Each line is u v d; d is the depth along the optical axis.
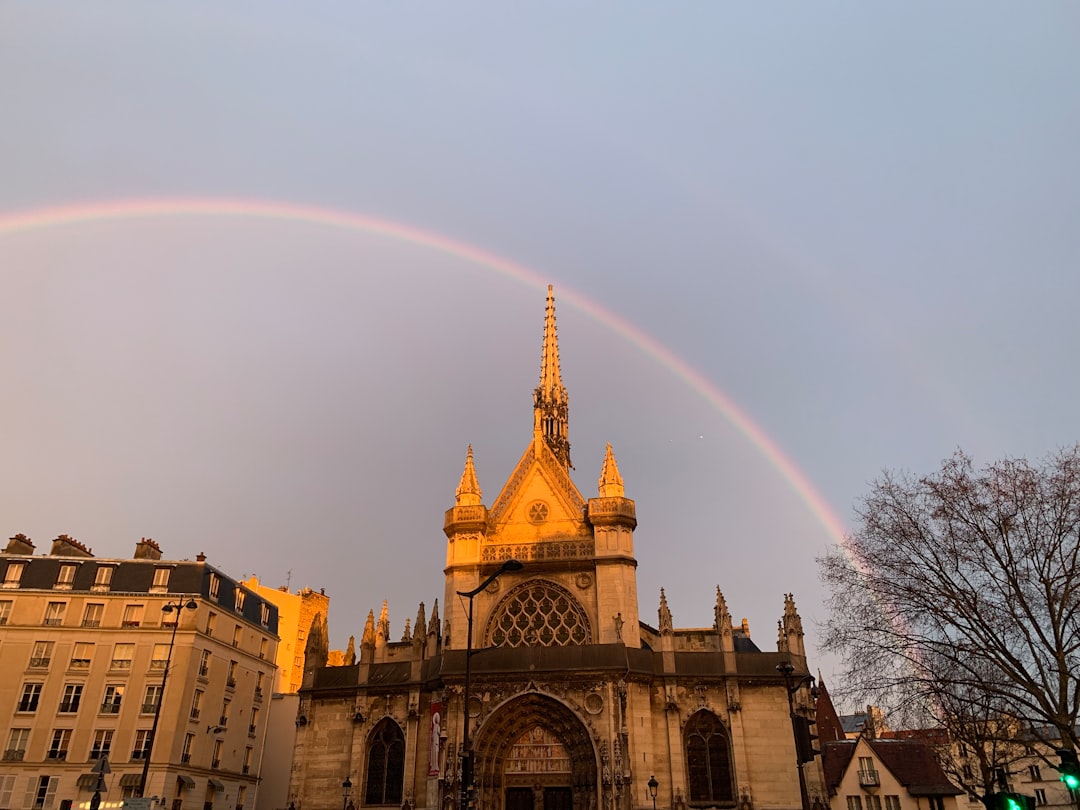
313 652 66.31
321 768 62.31
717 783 56.53
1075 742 35.19
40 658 68.19
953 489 40.69
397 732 61.62
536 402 96.19
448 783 54.53
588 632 60.72
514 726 57.62
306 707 64.56
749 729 58.00
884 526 42.12
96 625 69.94
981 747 50.62
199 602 72.75
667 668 59.34
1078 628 37.53
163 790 65.06
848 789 78.31
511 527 66.12
